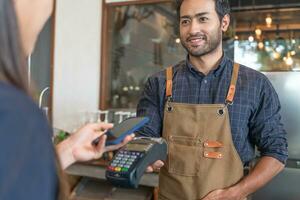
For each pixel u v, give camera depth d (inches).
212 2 49.3
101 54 127.5
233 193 45.9
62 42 131.1
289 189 79.2
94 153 31.1
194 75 51.7
